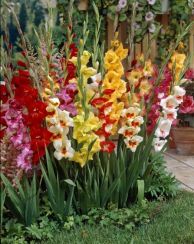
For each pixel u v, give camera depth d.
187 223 2.87
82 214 2.90
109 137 2.97
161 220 2.93
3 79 2.84
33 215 2.71
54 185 2.78
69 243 2.62
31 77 2.78
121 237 2.69
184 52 4.90
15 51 3.02
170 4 4.93
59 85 2.84
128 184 3.03
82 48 2.77
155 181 3.33
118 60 2.91
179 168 4.29
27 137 2.66
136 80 3.08
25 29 3.72
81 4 4.63
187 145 4.71
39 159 2.71
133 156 3.02
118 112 2.90
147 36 4.86
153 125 3.12
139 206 2.97
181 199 3.30
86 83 2.85
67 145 2.74
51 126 2.72
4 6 2.69
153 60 4.98
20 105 2.65
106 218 2.86
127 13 4.70
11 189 2.65
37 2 3.91
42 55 2.75
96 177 2.93
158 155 3.18
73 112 2.79
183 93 3.04
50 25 2.81
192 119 4.80
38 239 2.65
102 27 4.75
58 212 2.81
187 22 4.92
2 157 2.62
